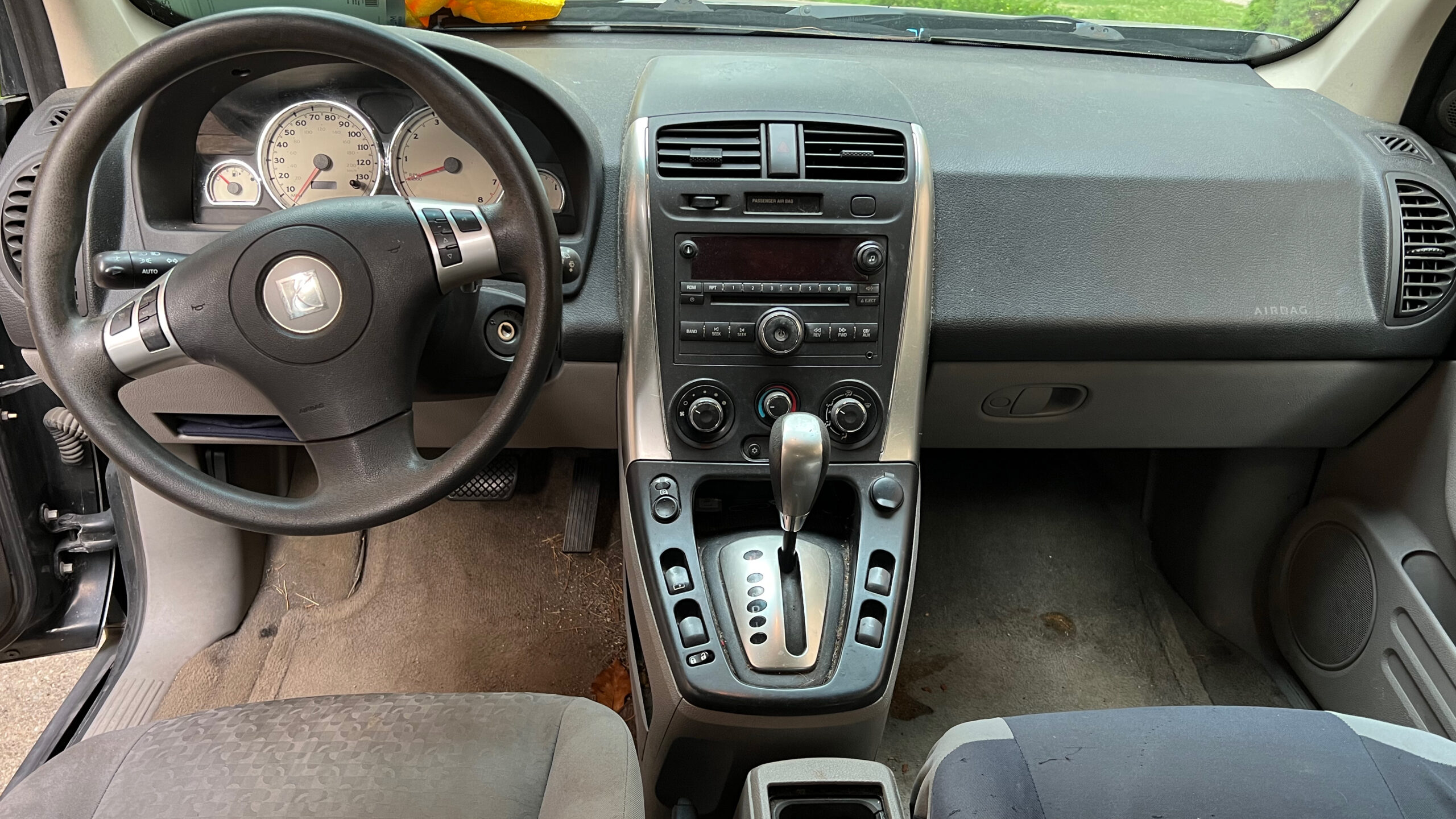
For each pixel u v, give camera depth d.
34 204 0.84
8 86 1.26
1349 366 1.33
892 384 1.20
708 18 1.52
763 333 1.16
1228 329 1.28
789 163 1.17
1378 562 1.41
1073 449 2.01
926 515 2.00
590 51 1.46
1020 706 1.65
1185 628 1.80
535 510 1.96
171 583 1.68
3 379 1.39
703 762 1.17
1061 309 1.25
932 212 1.20
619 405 1.24
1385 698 1.40
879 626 1.10
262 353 0.89
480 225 0.91
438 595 1.82
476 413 1.38
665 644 1.09
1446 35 1.31
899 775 1.51
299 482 1.89
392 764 0.88
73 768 0.87
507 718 0.95
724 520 1.26
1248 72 1.60
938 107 1.36
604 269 1.24
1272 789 0.80
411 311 0.92
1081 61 1.58
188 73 0.83
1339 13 1.49
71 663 1.75
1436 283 1.28
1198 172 1.29
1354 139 1.36
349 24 0.81
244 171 1.22
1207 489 1.77
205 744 0.90
